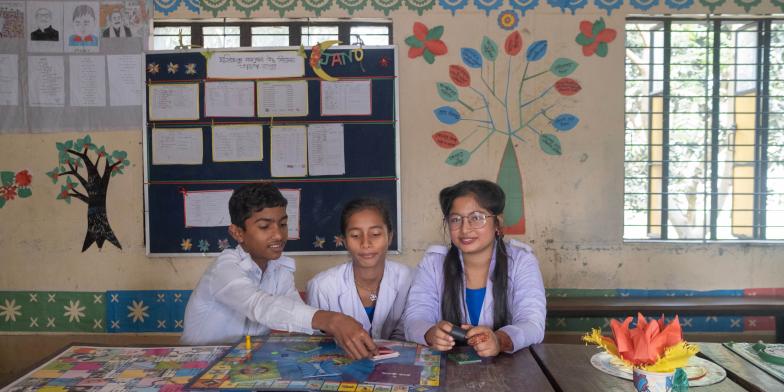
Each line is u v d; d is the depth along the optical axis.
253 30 3.43
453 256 1.92
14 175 3.44
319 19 3.37
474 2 3.33
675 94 3.49
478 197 1.81
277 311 1.63
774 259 3.35
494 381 1.39
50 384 1.36
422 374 1.39
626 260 3.37
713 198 3.44
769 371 1.44
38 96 3.40
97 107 3.39
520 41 3.33
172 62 3.37
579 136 3.34
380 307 2.02
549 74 3.33
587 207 3.36
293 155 3.36
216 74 3.36
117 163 3.41
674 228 3.84
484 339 1.54
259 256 1.85
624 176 3.35
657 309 3.05
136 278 3.44
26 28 3.38
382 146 3.34
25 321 3.47
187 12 3.38
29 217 3.45
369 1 3.35
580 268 3.37
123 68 3.38
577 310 3.08
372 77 3.33
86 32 3.38
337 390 1.29
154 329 3.44
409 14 3.34
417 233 3.38
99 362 1.52
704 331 3.38
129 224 3.43
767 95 3.38
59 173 3.43
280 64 3.34
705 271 3.37
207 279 1.89
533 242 3.37
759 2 3.28
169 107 3.37
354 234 1.86
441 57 3.34
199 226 3.39
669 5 3.30
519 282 1.89
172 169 3.38
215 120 3.36
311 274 3.39
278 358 1.50
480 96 3.35
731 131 3.58
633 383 1.37
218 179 3.38
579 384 1.38
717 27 3.36
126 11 3.37
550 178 3.36
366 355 1.49
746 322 3.38
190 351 1.61
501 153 3.35
